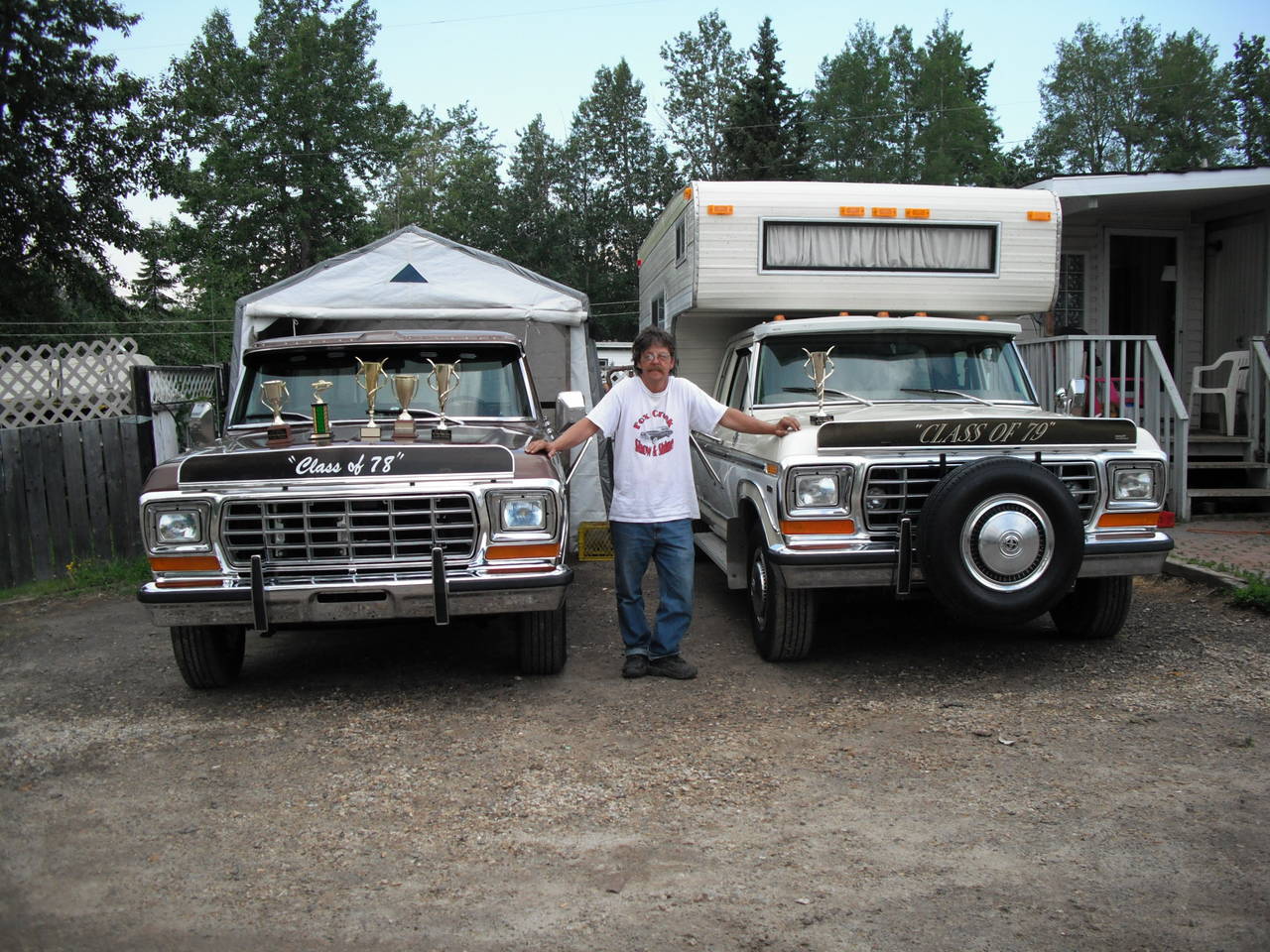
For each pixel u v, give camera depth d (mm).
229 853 3334
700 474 7699
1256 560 7410
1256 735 4203
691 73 53156
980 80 52719
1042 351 10031
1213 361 11891
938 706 4699
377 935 2795
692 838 3381
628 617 5262
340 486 4648
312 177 40594
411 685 5227
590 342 9148
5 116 21250
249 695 5137
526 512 4723
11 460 8383
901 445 4984
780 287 7102
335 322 8719
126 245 23625
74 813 3680
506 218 56531
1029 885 3002
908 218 7152
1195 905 2859
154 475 4738
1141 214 11891
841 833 3389
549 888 3057
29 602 7738
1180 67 48625
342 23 41812
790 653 5375
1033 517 4750
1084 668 5230
